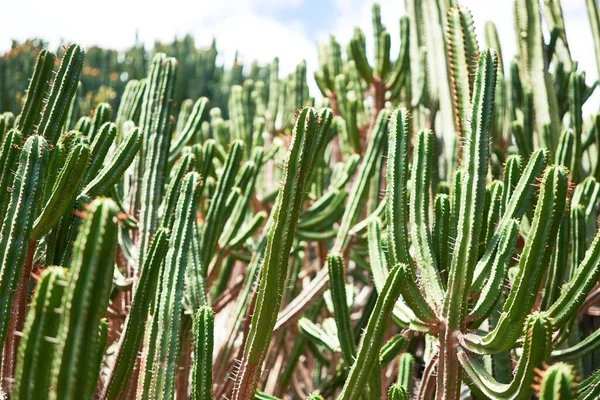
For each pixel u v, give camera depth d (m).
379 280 1.87
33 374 0.95
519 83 3.30
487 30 3.64
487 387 1.43
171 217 2.06
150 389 1.62
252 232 2.99
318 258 3.65
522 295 1.37
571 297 1.49
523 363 1.26
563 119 3.31
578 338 2.28
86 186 1.79
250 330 1.43
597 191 2.36
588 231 2.32
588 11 3.45
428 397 1.79
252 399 1.46
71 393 0.92
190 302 2.18
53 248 1.64
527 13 3.02
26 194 1.38
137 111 2.73
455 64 2.16
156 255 1.61
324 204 3.24
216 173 3.40
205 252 2.48
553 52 3.32
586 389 1.50
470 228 1.53
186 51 9.73
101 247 0.93
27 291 1.50
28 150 1.40
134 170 2.43
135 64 9.45
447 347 1.56
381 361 1.97
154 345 1.66
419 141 1.75
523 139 2.98
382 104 3.80
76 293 0.92
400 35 3.80
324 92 4.48
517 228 1.58
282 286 1.40
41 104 1.87
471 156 1.57
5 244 1.36
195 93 9.34
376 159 2.89
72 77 1.87
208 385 1.53
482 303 1.57
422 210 1.72
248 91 4.52
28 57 7.58
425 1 3.24
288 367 3.24
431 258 1.68
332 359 3.43
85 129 2.35
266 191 4.34
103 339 1.26
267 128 4.80
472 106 1.61
